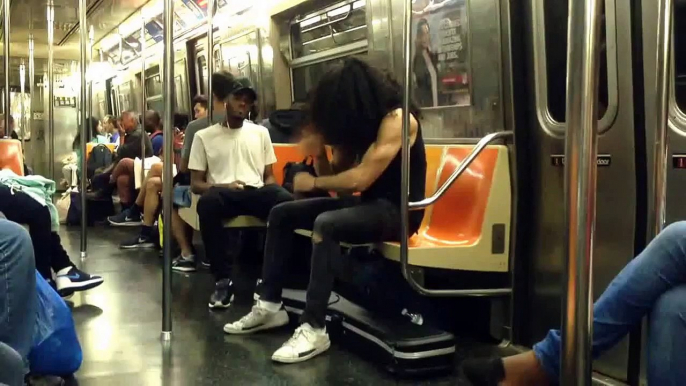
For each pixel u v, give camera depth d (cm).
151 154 745
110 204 820
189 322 366
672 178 258
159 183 611
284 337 339
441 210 357
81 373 281
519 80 330
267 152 464
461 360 316
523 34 330
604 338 195
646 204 272
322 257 306
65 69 1273
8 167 521
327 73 328
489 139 319
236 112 442
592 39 120
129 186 788
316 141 350
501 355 326
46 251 400
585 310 126
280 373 287
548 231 324
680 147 254
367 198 322
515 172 333
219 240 400
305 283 396
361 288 371
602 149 289
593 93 122
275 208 342
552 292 323
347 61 324
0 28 989
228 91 484
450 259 323
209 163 444
